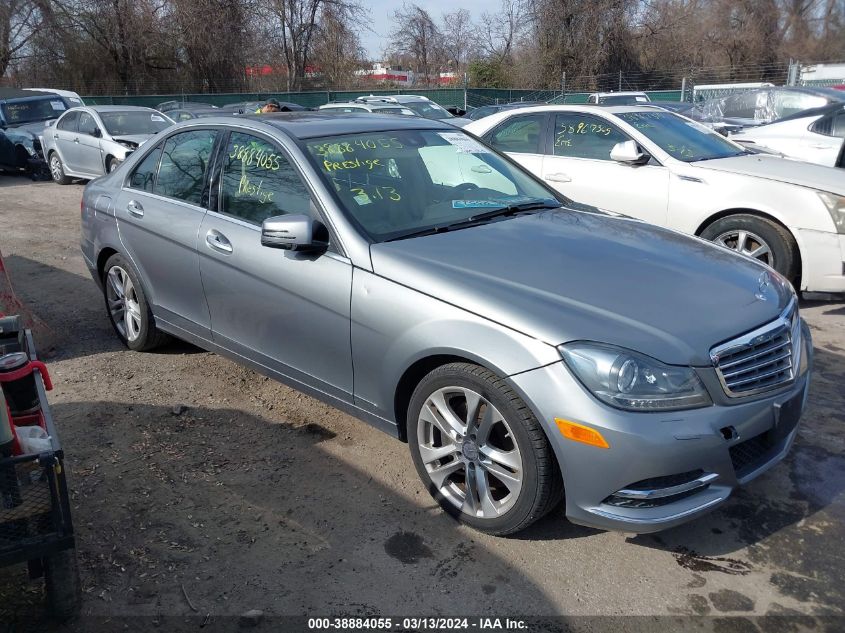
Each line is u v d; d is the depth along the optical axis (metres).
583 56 39.34
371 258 3.49
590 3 38.56
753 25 40.66
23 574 3.03
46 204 12.18
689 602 2.88
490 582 2.99
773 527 3.34
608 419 2.76
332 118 4.50
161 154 4.90
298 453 3.97
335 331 3.62
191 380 4.88
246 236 4.05
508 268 3.32
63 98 17.73
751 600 2.88
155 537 3.26
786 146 10.23
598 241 3.72
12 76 34.72
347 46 41.66
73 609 2.74
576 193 7.07
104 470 3.79
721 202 6.26
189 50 36.53
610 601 2.88
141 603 2.87
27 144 15.17
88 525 3.34
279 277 3.83
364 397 3.60
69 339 5.64
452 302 3.17
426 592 2.93
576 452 2.82
